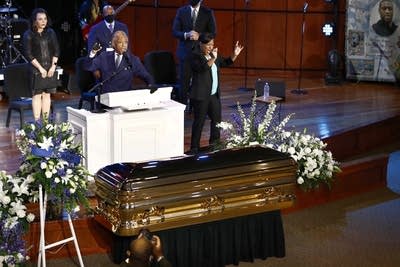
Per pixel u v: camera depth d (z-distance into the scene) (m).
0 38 37.47
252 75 42.72
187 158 20.59
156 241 16.16
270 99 30.64
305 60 42.22
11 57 37.28
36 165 19.31
